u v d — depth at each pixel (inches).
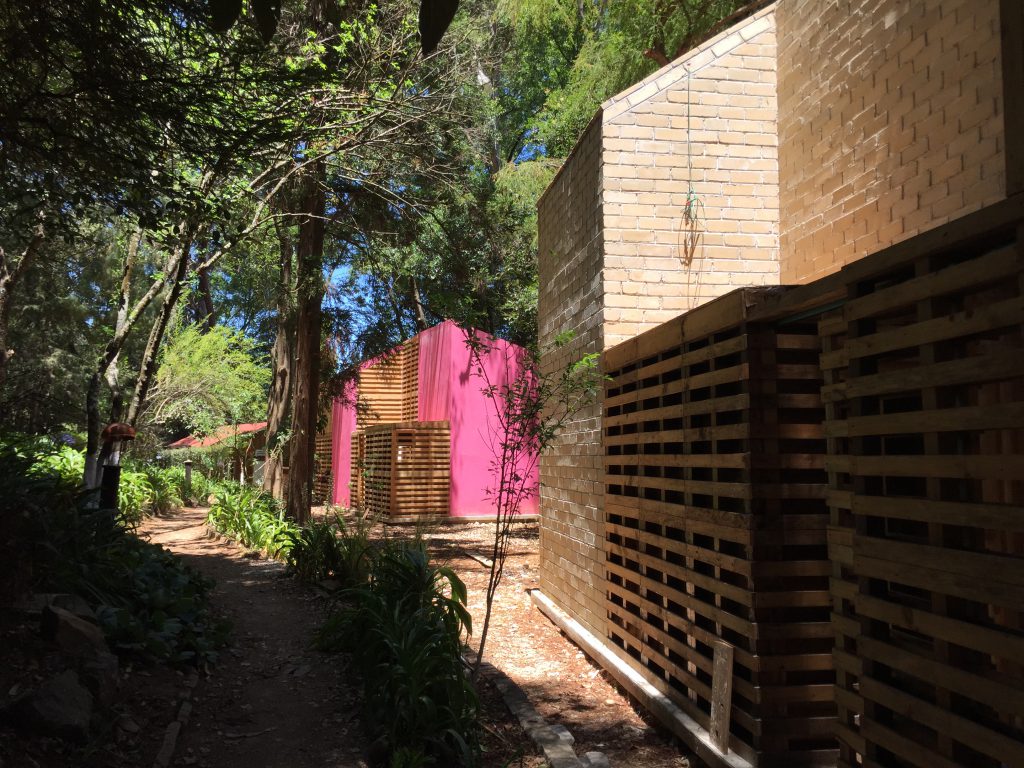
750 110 249.8
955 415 91.8
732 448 161.8
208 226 220.4
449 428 698.2
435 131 471.2
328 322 605.3
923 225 172.4
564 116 596.1
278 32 350.9
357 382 654.5
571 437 285.9
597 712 199.9
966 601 94.1
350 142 422.3
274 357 637.3
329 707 187.2
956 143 161.8
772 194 248.5
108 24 148.2
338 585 312.7
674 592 185.5
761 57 251.1
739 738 149.9
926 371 97.5
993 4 151.8
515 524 661.9
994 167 150.7
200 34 165.9
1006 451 105.9
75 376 773.9
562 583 296.4
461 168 515.5
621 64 498.9
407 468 686.5
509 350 722.8
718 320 162.2
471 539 554.3
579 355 273.7
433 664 167.5
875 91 192.1
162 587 226.4
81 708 141.9
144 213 187.5
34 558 193.5
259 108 184.7
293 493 542.0
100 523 248.5
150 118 163.3
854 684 132.0
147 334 914.7
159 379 725.3
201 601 256.4
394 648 171.8
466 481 698.8
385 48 409.7
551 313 321.4
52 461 418.9
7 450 273.3
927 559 97.0
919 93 173.8
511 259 650.2
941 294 95.6
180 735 161.0
